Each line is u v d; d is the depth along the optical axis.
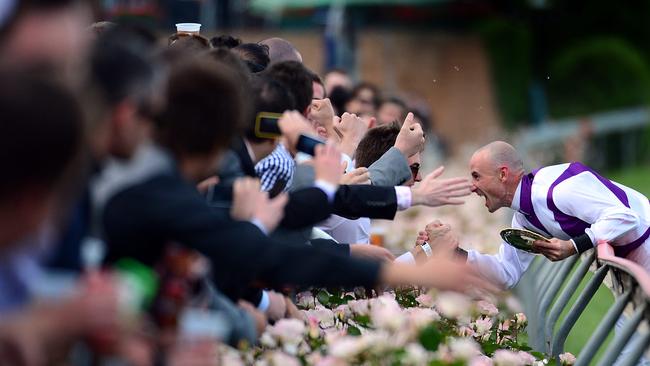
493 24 90.25
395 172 15.35
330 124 17.67
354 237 16.83
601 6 91.38
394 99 29.53
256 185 10.10
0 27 7.55
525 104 88.25
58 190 6.81
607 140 66.50
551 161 58.47
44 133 6.59
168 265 8.58
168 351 8.21
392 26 87.38
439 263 9.38
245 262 9.09
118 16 68.38
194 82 9.45
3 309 7.28
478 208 30.17
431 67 87.69
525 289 19.72
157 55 10.48
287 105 12.52
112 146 8.70
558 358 16.72
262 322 11.78
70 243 8.12
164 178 9.13
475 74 88.56
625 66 88.69
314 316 13.52
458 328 14.16
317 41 81.69
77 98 6.86
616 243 17.69
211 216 9.09
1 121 6.52
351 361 10.93
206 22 82.19
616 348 13.38
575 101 89.31
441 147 56.91
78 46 7.84
